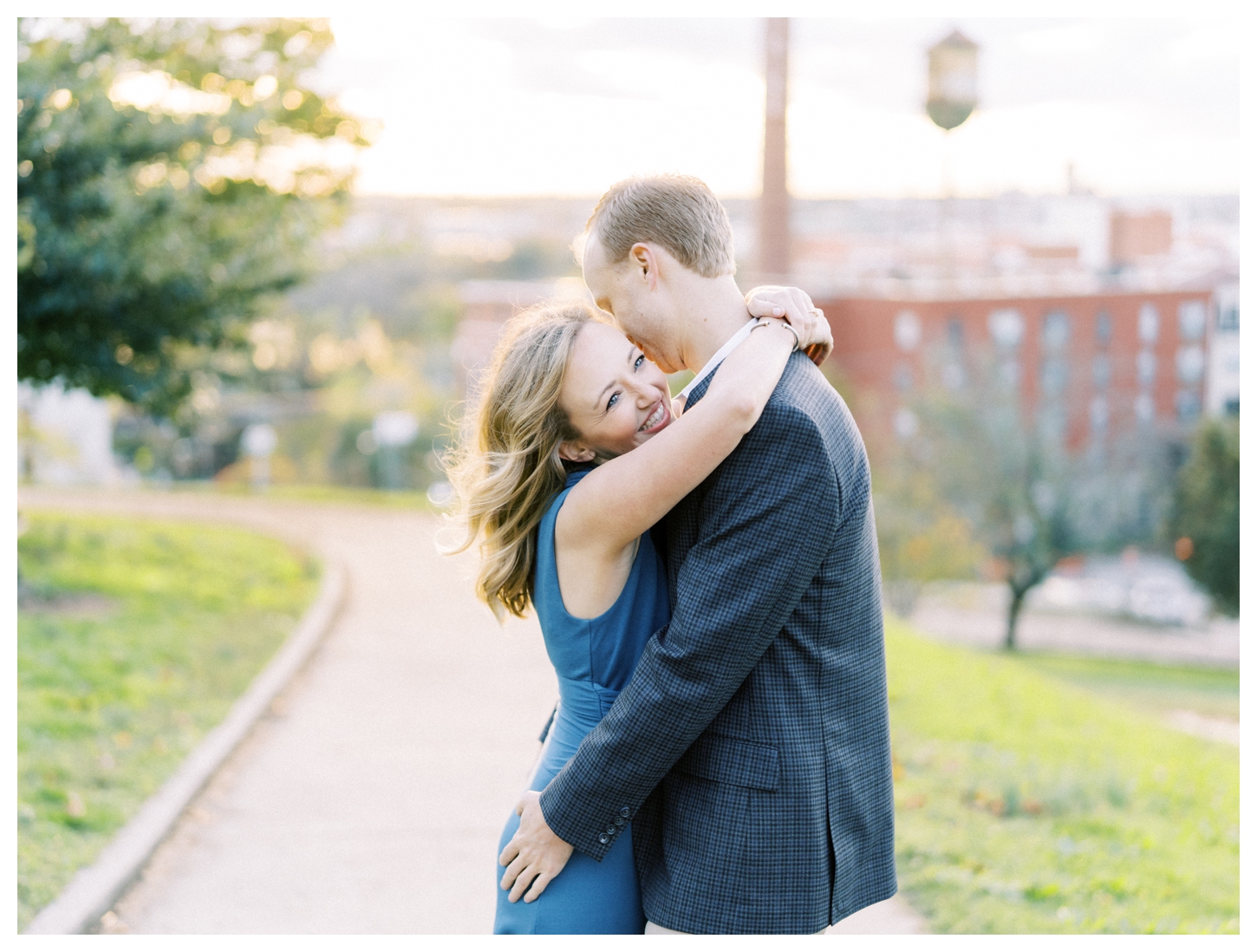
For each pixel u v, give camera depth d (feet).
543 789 6.11
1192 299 91.50
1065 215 102.73
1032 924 10.78
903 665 25.40
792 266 93.09
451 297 154.51
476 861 12.55
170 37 24.72
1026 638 80.69
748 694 5.69
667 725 5.47
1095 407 89.86
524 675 22.90
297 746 17.37
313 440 112.06
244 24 26.35
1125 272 95.91
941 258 106.01
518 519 6.15
